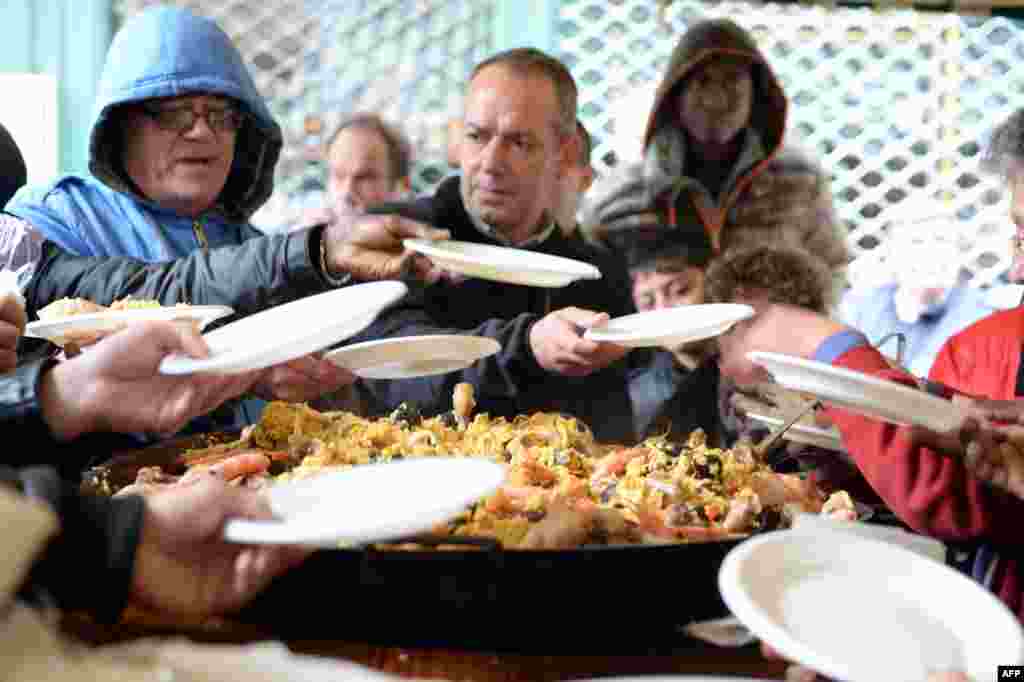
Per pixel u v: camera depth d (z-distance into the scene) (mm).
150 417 1183
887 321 3410
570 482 1445
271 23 3619
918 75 4082
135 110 2158
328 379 1645
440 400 2080
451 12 3660
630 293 2945
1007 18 4070
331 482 1087
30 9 3238
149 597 910
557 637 1104
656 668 1104
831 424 1815
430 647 1104
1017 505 1531
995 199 4023
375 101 3666
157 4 3309
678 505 1402
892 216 4043
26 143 3209
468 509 1281
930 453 1559
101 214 2229
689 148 3090
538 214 2721
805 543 997
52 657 710
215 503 924
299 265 1726
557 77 2680
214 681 733
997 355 1968
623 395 2523
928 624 944
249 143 2326
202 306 1644
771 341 1794
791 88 4062
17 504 678
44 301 1919
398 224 1668
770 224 3145
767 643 827
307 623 1101
